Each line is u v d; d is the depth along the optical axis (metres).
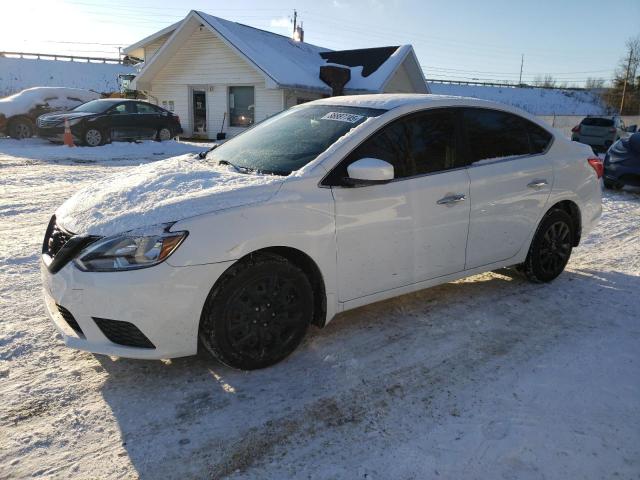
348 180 3.40
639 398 3.14
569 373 3.40
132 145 16.58
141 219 2.95
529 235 4.65
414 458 2.58
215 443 2.65
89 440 2.64
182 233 2.89
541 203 4.64
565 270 5.44
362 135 3.62
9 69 48.84
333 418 2.88
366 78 21.81
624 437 2.77
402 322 4.08
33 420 2.77
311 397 3.06
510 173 4.36
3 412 2.81
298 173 3.40
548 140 4.82
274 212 3.16
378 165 3.32
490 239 4.32
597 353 3.67
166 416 2.85
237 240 3.01
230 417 2.86
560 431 2.80
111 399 2.98
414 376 3.32
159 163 4.18
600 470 2.52
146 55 24.16
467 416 2.92
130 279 2.81
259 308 3.19
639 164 10.20
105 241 2.88
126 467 2.47
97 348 2.95
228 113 22.06
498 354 3.62
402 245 3.74
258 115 21.25
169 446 2.62
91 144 16.28
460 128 4.14
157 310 2.86
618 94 60.69
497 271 5.33
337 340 3.75
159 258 2.84
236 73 21.39
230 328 3.11
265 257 3.16
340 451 2.62
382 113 3.82
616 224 7.70
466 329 3.99
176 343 2.96
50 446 2.59
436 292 4.71
